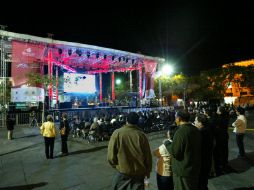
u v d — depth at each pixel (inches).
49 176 268.8
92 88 927.7
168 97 1393.9
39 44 687.7
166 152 163.6
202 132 191.9
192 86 1387.8
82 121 520.7
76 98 889.5
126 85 1238.9
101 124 466.6
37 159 343.9
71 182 248.1
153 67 998.4
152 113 602.9
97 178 258.5
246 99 1811.0
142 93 987.9
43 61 723.4
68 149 402.3
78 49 783.7
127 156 134.0
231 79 1587.1
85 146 422.3
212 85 1652.3
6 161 339.6
